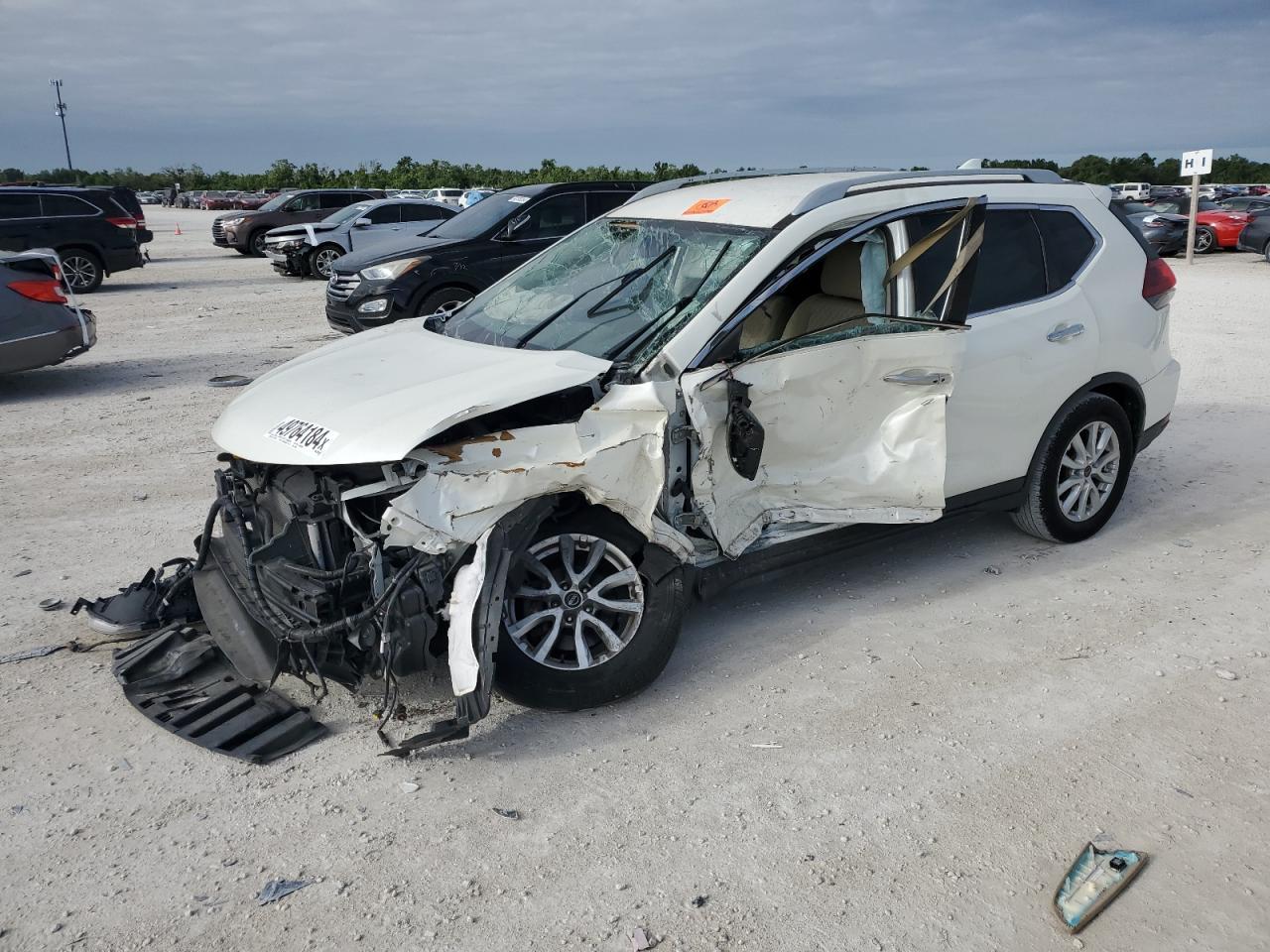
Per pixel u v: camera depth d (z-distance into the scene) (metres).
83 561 5.31
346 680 3.57
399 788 3.33
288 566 3.54
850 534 4.37
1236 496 6.08
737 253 4.03
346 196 27.06
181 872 2.94
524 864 2.95
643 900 2.79
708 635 4.40
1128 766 3.39
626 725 3.70
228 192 66.19
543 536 3.62
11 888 2.88
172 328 13.78
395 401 3.64
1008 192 4.79
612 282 4.39
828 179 4.50
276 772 3.43
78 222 18.34
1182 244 24.36
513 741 3.61
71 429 8.23
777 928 2.68
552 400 3.80
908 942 2.62
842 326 3.97
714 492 3.79
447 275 11.14
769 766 3.43
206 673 4.04
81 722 3.76
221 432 3.96
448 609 3.34
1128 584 4.84
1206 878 2.85
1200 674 3.99
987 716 3.71
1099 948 2.60
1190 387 9.02
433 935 2.67
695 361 3.72
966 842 3.02
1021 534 5.54
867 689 3.91
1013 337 4.64
